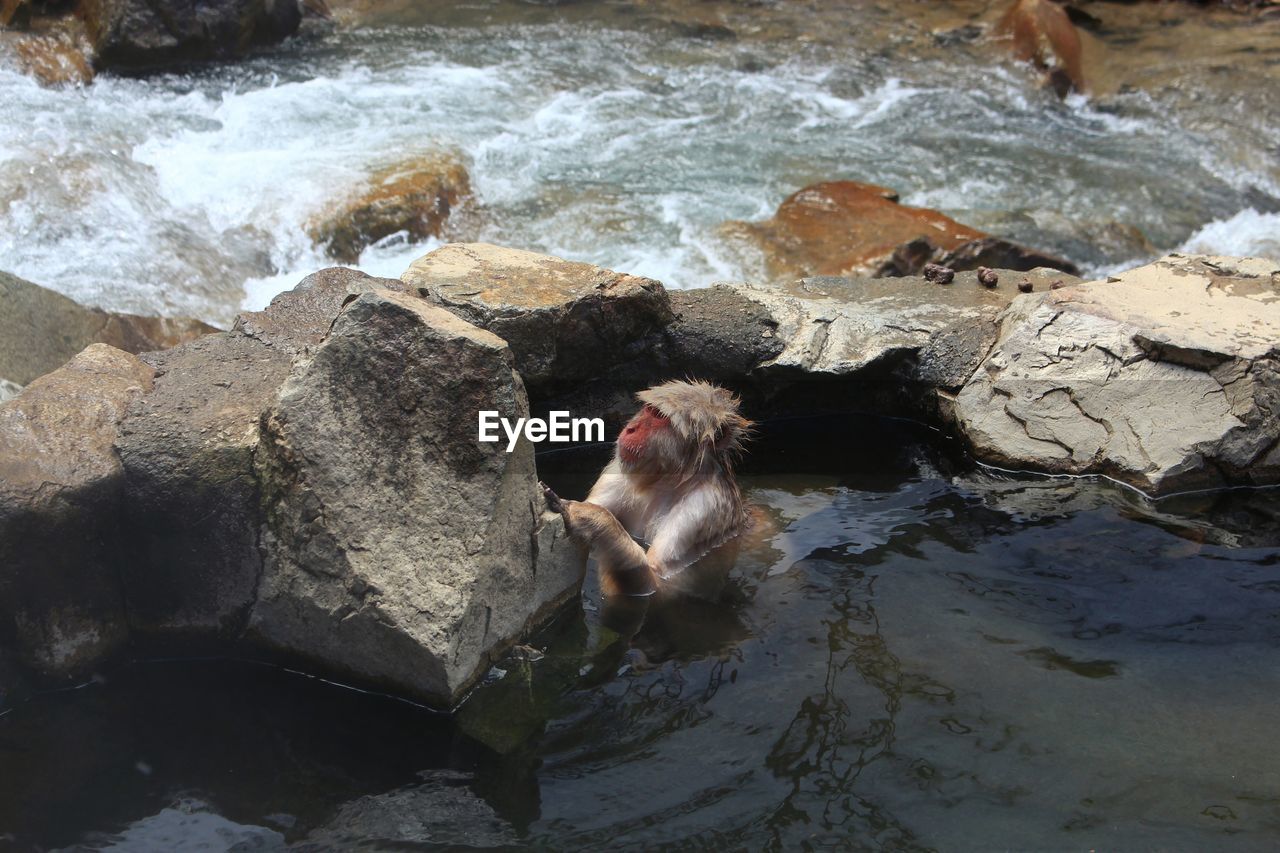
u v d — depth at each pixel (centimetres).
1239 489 628
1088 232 1025
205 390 521
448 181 1009
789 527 595
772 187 1094
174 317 788
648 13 1620
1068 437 646
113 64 1213
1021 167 1193
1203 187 1167
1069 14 1655
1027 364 671
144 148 1020
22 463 466
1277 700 454
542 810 402
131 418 497
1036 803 398
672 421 559
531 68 1377
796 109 1316
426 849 384
